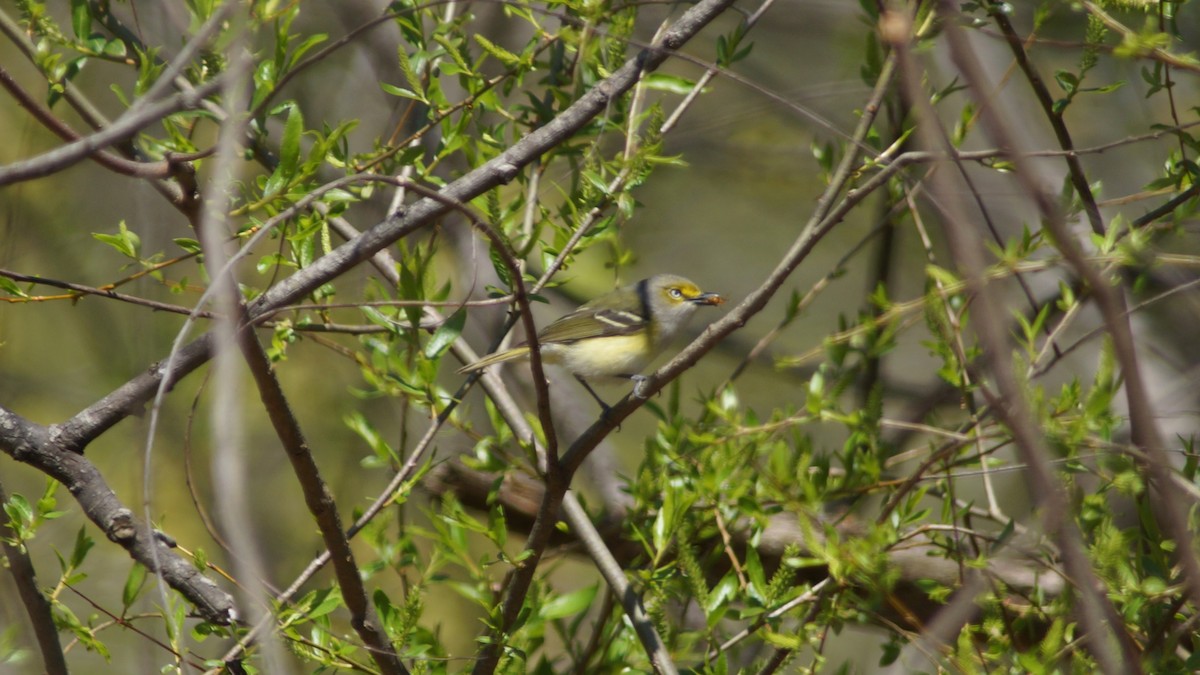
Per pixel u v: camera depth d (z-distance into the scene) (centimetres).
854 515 973
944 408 1260
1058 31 1438
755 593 798
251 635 687
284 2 771
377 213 1198
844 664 822
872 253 1391
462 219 1371
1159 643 699
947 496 832
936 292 738
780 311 1995
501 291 867
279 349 855
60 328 1738
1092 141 1490
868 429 826
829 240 2053
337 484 1598
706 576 973
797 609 838
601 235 880
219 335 472
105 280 1559
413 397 866
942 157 402
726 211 2075
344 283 1450
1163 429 984
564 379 1512
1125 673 612
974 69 402
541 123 950
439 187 879
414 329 799
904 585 873
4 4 1133
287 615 747
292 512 1616
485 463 837
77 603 1418
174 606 731
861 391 1110
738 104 1600
